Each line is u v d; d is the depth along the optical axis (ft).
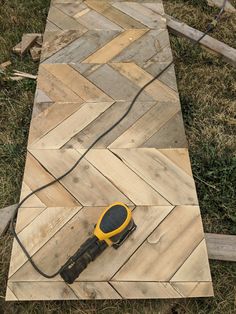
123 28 8.70
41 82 7.63
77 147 6.61
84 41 8.42
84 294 5.14
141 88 7.48
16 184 6.66
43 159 6.47
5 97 7.97
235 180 6.57
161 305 5.30
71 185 6.15
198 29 9.33
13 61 8.72
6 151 7.07
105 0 9.43
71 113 7.10
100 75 7.73
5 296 5.32
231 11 9.57
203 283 5.20
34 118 7.03
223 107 7.69
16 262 5.40
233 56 8.33
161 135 6.76
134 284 5.20
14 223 5.98
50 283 5.22
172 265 5.34
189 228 5.67
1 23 9.52
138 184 6.15
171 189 6.09
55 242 5.57
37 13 9.75
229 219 6.17
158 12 9.11
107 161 6.43
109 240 5.14
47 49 8.28
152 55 8.11
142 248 5.49
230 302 5.39
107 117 7.02
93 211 5.86
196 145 7.11
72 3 9.36
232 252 5.68
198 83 8.09
